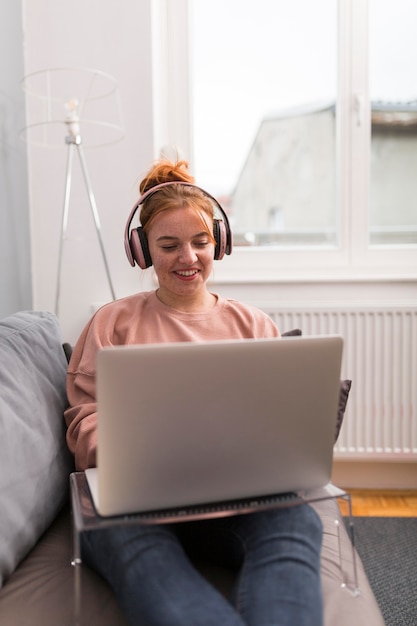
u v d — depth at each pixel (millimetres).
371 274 2469
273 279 2369
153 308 1405
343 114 2457
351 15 2418
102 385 855
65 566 1083
